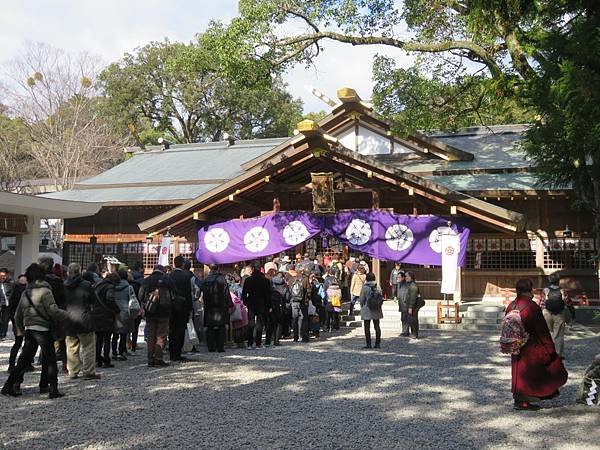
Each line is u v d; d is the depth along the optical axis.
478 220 17.06
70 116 36.47
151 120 43.34
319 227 18.09
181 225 19.55
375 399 7.41
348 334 14.85
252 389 8.00
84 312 8.48
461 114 15.73
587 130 8.11
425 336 14.27
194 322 12.28
